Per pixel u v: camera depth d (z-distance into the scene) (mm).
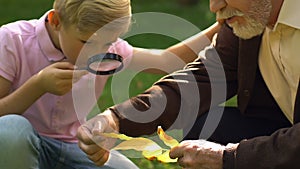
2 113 3656
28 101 3637
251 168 3188
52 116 3852
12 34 3764
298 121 3363
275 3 3424
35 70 3783
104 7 3508
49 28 3773
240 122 3797
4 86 3729
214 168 3230
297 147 3141
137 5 9867
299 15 3385
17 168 3471
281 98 3611
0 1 9641
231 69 3855
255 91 3727
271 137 3217
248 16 3402
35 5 9578
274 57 3539
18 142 3463
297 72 3443
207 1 9953
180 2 9922
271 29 3504
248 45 3619
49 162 3861
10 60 3734
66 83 3562
